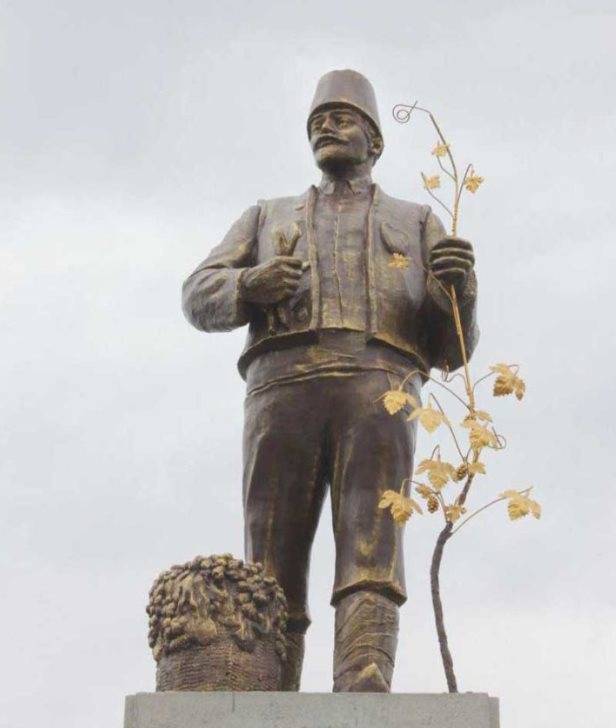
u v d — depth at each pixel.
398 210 9.38
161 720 7.62
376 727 7.59
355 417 8.74
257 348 8.98
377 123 9.59
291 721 7.62
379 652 8.34
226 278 9.06
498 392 8.36
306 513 8.84
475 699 7.63
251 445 8.94
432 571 7.93
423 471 8.07
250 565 8.22
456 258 8.95
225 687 7.93
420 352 9.09
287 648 8.65
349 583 8.50
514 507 7.99
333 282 8.97
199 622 8.01
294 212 9.36
